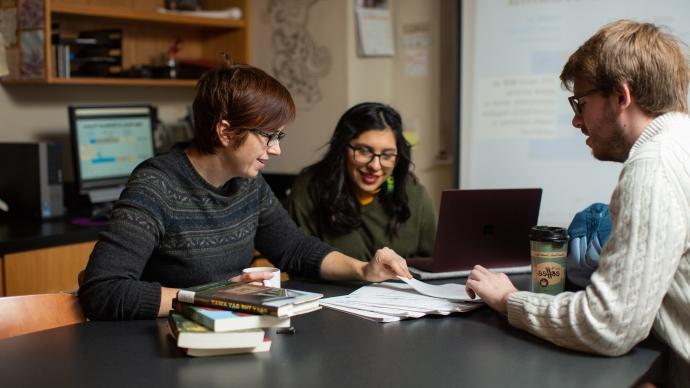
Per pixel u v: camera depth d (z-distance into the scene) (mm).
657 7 3143
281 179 4043
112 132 3512
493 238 2115
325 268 2033
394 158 2340
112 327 1603
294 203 2443
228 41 4109
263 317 1417
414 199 2475
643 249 1376
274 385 1257
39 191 3227
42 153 3221
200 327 1408
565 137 3387
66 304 1719
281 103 1780
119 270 1677
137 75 3660
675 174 1402
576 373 1334
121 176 3564
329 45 3889
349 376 1303
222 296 1466
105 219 3240
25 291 2822
